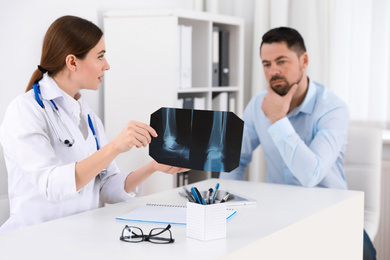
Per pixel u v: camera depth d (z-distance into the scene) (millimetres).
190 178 3354
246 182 2393
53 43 1921
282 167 2734
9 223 1907
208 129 1685
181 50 3002
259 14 3650
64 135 1913
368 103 3523
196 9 3705
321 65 3559
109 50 3045
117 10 3004
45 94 1902
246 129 2859
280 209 1821
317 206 1869
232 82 3500
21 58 2623
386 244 3584
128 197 2096
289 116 2693
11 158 1886
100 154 1667
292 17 3652
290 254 1609
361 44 3521
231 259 1322
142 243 1399
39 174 1711
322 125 2596
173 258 1272
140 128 1671
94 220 1662
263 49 2547
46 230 1540
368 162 2826
